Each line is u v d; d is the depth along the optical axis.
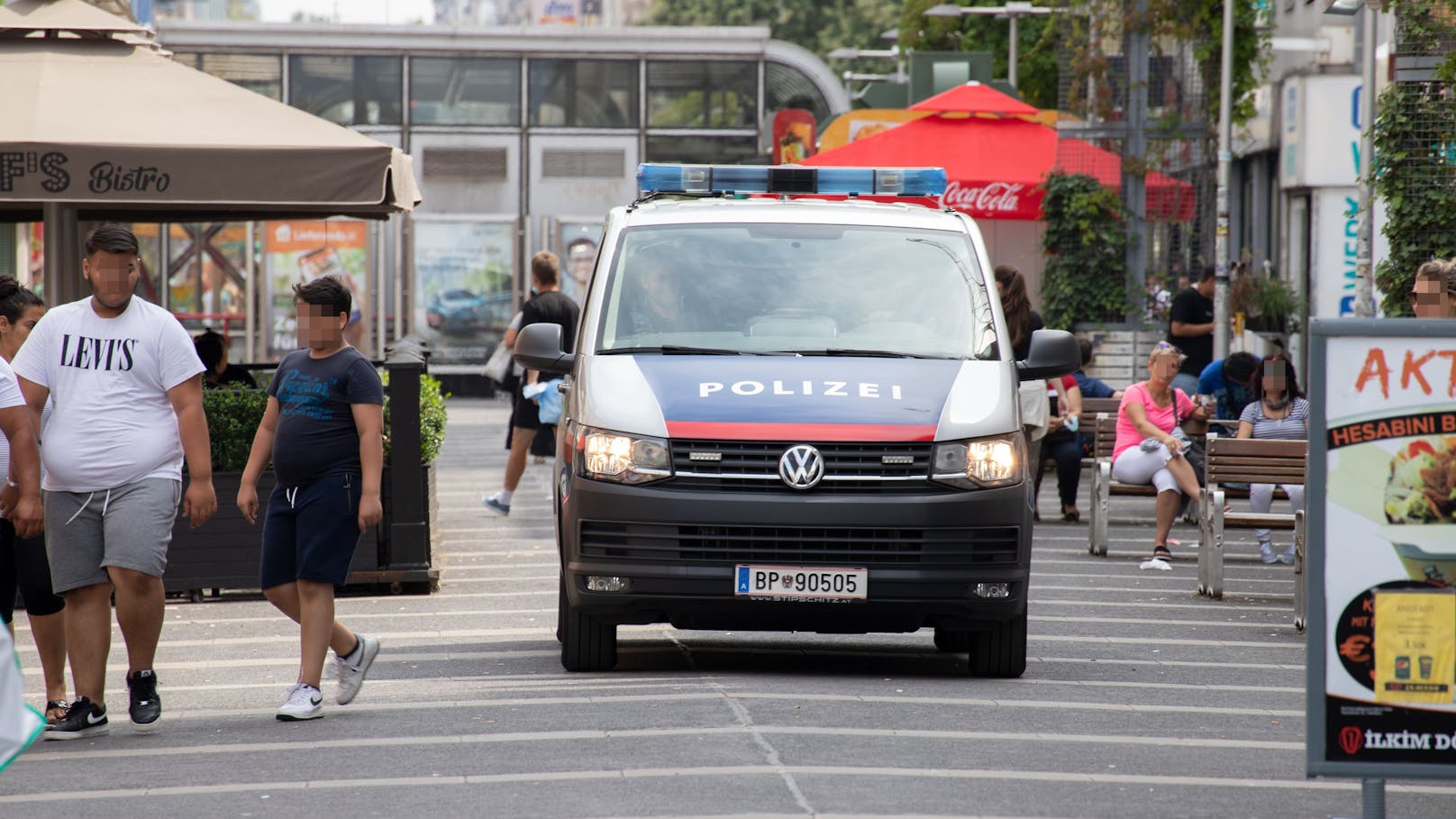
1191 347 66.88
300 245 113.25
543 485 63.12
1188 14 77.75
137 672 24.52
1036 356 29.25
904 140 76.12
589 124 121.12
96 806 19.69
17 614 37.16
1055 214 75.44
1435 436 17.20
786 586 26.28
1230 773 21.39
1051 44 122.88
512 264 116.88
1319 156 93.88
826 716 24.06
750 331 28.84
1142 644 32.34
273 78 119.44
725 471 26.44
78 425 24.09
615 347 28.66
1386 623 17.22
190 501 24.64
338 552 25.05
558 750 21.95
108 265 24.17
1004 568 26.80
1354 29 93.06
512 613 35.72
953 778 20.55
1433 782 21.83
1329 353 17.27
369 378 25.06
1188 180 78.31
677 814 18.59
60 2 38.44
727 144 122.19
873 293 29.52
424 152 120.31
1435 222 47.97
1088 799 19.77
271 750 22.66
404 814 18.91
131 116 35.94
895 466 26.48
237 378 43.41
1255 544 49.34
